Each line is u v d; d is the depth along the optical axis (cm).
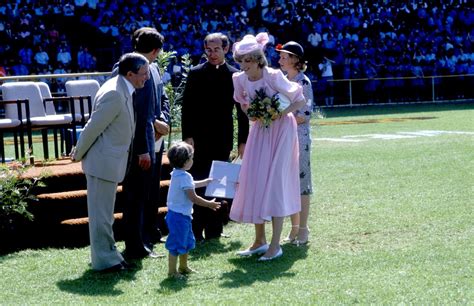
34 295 895
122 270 997
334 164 1958
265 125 1042
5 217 1148
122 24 4134
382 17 4953
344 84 4391
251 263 1016
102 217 988
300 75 1120
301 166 1120
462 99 4681
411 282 887
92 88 1745
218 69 1173
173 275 953
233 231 1247
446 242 1090
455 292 842
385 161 1977
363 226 1217
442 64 4991
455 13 5197
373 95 4478
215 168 1038
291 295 849
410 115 3688
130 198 1063
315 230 1203
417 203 1390
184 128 1188
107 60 3938
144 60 984
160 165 1152
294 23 4731
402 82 4547
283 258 1034
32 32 3847
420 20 5066
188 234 957
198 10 4450
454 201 1399
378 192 1520
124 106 975
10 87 1580
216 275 959
